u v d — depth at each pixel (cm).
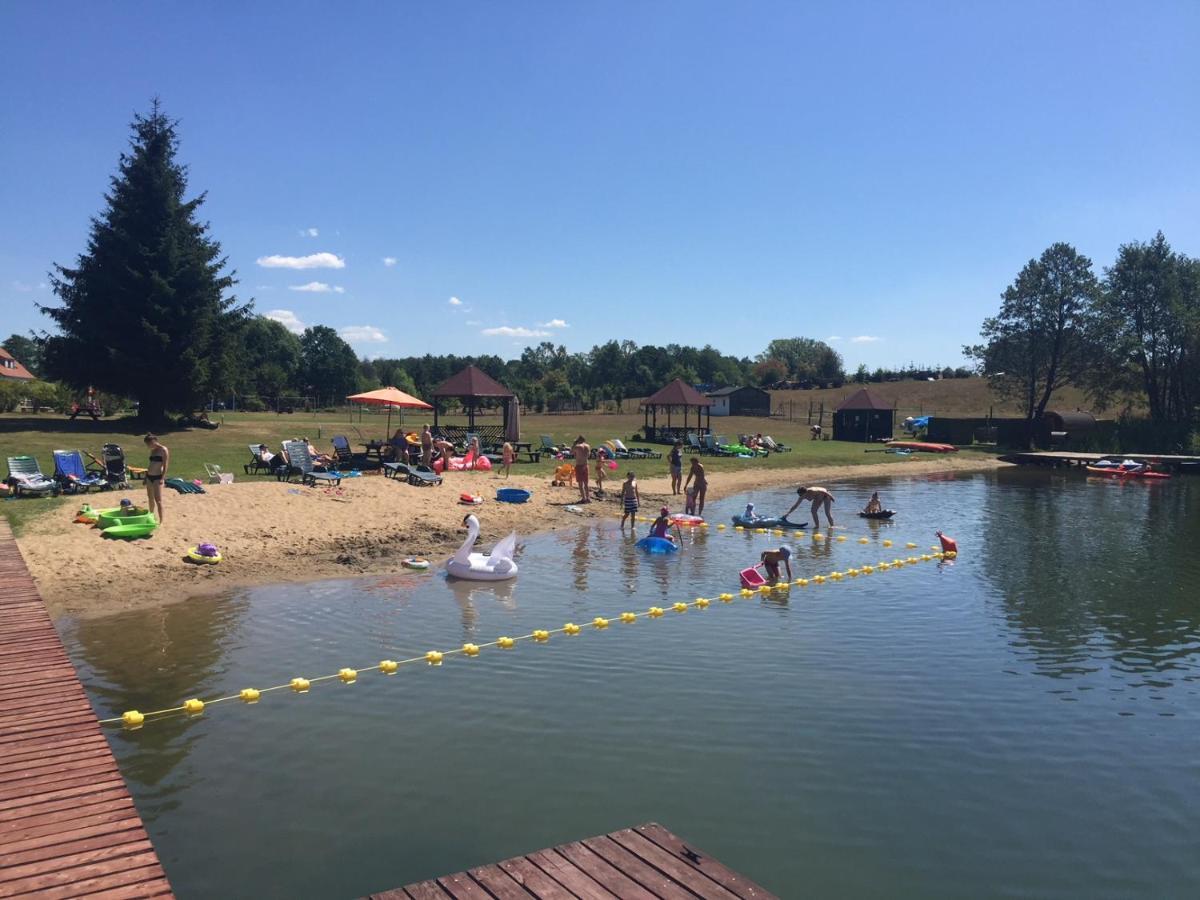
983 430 5988
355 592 1491
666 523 2017
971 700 1027
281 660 1122
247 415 5894
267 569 1606
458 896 488
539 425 6669
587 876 514
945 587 1655
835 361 13738
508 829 700
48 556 1501
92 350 3759
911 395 9850
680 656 1183
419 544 1897
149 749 846
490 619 1350
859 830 715
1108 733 935
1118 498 3281
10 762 629
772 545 2086
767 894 491
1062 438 5631
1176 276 5638
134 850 506
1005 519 2653
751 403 8531
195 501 1975
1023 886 640
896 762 849
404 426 5141
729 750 866
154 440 1734
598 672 1108
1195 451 5125
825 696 1029
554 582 1622
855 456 4791
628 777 801
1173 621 1399
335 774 796
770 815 736
